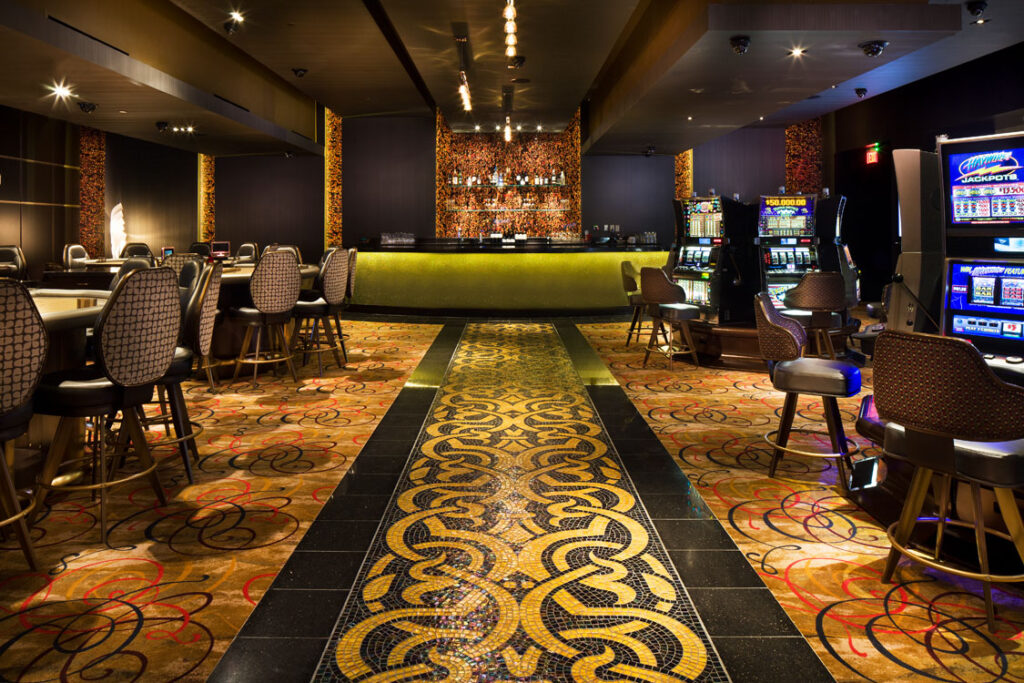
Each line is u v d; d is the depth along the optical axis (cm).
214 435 443
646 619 224
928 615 229
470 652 205
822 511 319
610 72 1097
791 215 705
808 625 222
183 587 245
